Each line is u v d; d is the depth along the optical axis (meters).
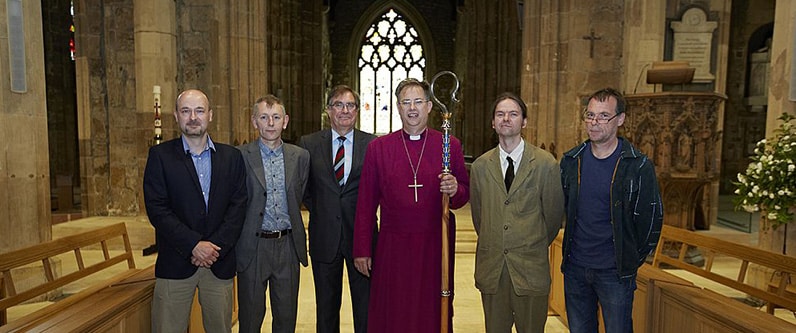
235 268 2.89
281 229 3.09
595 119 2.53
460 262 6.66
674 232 4.10
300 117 16.84
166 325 2.73
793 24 4.75
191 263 2.72
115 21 7.66
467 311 4.76
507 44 15.86
